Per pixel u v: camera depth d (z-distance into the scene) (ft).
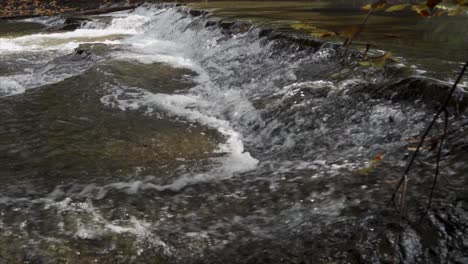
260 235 9.36
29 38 41.68
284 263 8.28
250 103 17.99
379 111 14.24
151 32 45.32
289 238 9.05
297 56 21.68
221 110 18.84
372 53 18.53
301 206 10.31
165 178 12.67
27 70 27.78
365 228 8.86
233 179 12.47
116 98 19.99
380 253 8.23
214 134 16.25
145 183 12.35
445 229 8.40
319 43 21.06
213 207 10.85
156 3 58.80
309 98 16.35
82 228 9.78
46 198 11.44
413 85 14.19
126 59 26.40
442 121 12.42
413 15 32.30
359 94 15.44
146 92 21.07
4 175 12.81
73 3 71.51
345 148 13.25
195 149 14.84
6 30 48.32
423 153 11.28
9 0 71.15
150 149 14.76
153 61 26.99
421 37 22.70
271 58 23.12
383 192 10.05
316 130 14.61
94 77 22.61
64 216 10.34
